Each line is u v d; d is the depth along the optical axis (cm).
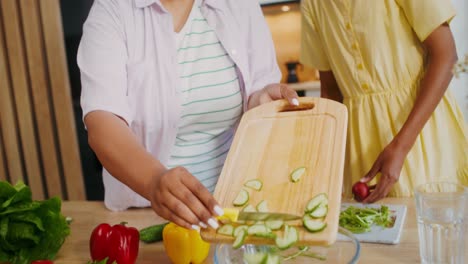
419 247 100
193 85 121
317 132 100
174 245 98
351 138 164
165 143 124
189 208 77
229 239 78
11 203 109
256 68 130
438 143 155
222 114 127
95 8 116
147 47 117
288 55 273
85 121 102
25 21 224
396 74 153
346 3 153
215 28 123
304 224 76
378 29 150
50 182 239
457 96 244
